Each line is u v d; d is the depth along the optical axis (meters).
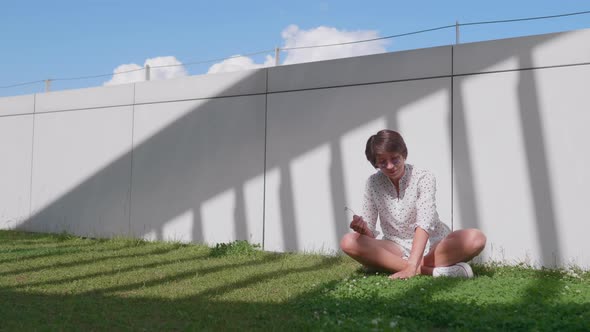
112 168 8.90
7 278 5.00
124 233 8.70
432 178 4.74
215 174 7.88
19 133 10.11
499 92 5.98
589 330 2.87
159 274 5.23
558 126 5.67
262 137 7.50
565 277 4.96
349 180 6.80
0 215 10.27
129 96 8.78
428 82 6.38
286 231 7.23
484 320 3.06
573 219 5.56
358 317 3.25
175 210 8.23
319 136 7.05
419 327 3.14
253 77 7.62
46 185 9.69
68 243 8.07
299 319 3.32
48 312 3.59
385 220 5.05
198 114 8.09
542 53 5.79
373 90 6.71
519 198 5.83
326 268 5.59
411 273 4.52
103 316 3.46
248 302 3.92
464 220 6.10
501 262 5.83
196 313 3.56
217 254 6.74
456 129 6.19
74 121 9.39
